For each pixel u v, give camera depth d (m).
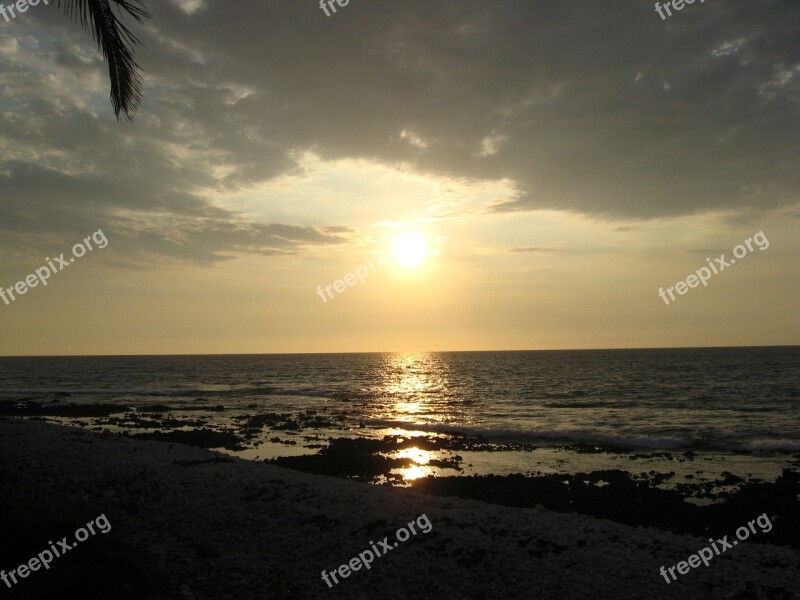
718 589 9.88
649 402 50.62
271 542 11.19
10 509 9.12
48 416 41.41
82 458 17.64
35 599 7.24
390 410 47.88
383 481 20.91
